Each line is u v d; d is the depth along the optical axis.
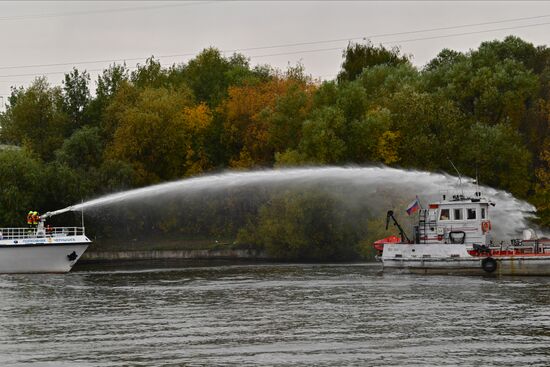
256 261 171.50
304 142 165.62
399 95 169.38
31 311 95.06
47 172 175.38
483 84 174.75
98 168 188.00
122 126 195.50
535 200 158.50
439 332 79.69
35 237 138.25
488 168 161.75
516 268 118.81
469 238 122.94
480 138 161.88
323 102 176.25
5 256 135.62
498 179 162.62
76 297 105.94
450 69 181.75
